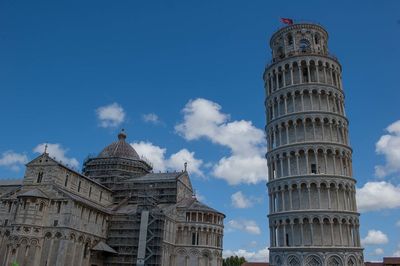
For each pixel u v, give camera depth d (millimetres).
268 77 82125
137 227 92625
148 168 125938
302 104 73125
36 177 84000
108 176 114062
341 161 69250
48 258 74875
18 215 76250
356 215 66438
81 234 81938
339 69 79375
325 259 61125
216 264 98875
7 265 71750
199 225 98812
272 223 70000
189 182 120438
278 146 73375
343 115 74188
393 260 119562
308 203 65500
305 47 80688
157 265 87375
